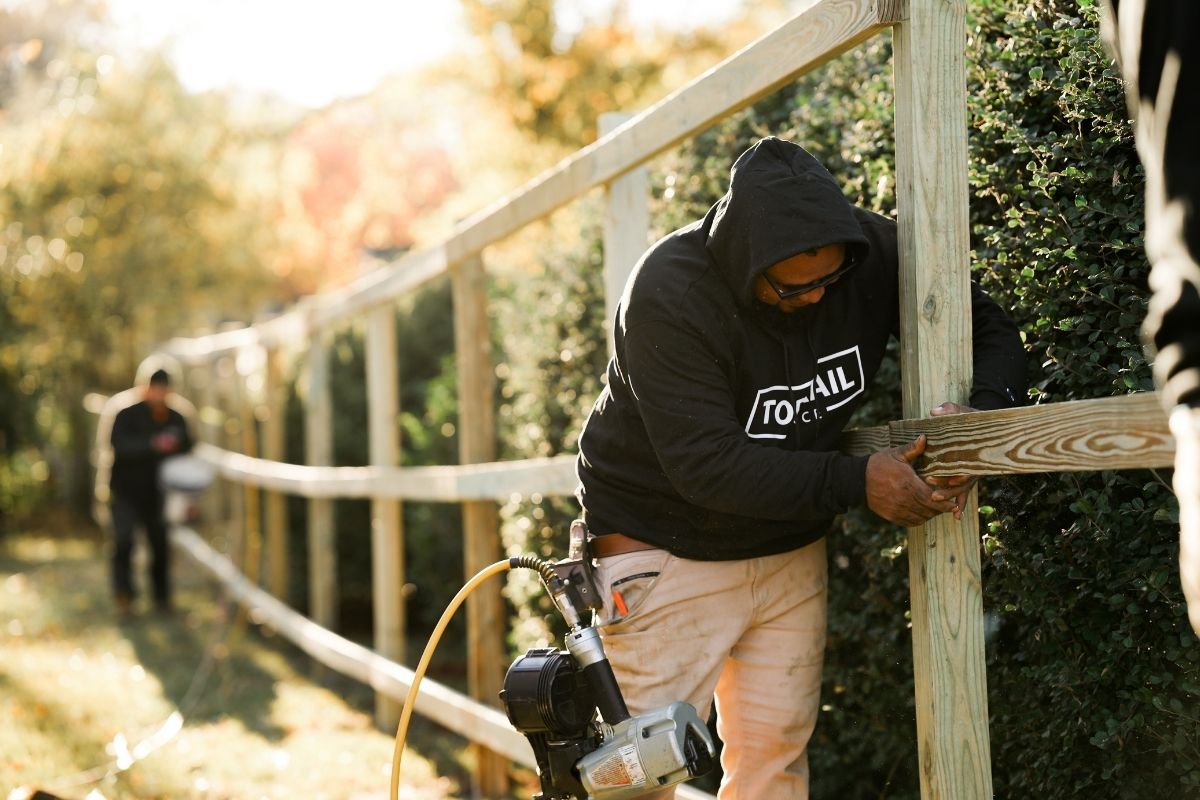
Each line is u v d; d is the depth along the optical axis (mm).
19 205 13742
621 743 2314
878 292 2479
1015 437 2047
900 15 2285
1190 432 1318
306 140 21984
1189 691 2186
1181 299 1316
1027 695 2617
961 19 2297
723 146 3666
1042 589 2475
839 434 2588
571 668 2473
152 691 6328
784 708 2635
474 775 4617
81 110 13680
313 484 6852
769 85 2656
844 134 3191
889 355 2936
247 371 9609
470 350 4699
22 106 13594
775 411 2459
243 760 5062
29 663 6695
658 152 3168
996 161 2705
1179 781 2307
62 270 14352
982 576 2709
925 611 2285
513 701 2436
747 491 2309
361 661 5828
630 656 2604
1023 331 2568
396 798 2760
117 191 15031
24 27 13312
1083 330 2387
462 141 16078
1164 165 1354
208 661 7148
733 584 2574
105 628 8242
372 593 8000
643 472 2561
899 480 2219
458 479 4664
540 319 4785
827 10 2436
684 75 13836
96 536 13961
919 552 2301
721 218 2344
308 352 7754
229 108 16797
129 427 8664
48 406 14789
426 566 6898
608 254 3492
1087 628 2416
